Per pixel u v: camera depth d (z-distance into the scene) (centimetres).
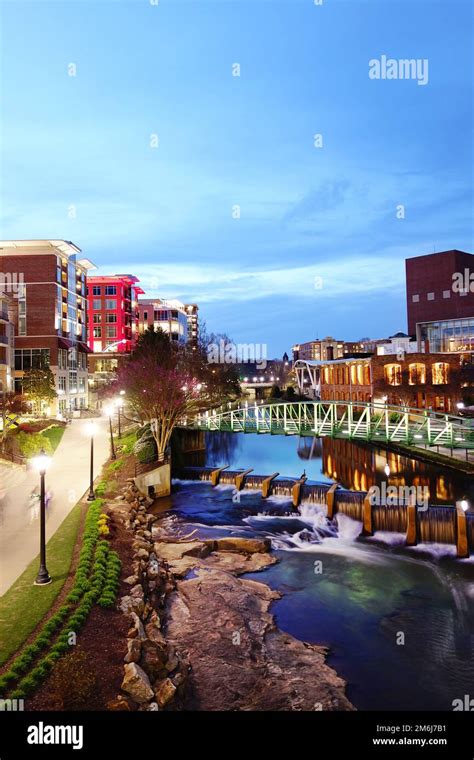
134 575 1641
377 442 4341
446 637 1617
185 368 5806
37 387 5353
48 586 1478
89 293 9506
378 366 5234
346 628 1673
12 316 5728
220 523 2792
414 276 7994
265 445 6656
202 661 1402
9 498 2467
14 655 1138
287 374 15325
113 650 1196
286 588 1989
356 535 2625
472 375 5928
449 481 3369
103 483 2780
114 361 9244
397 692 1334
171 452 4134
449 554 2347
